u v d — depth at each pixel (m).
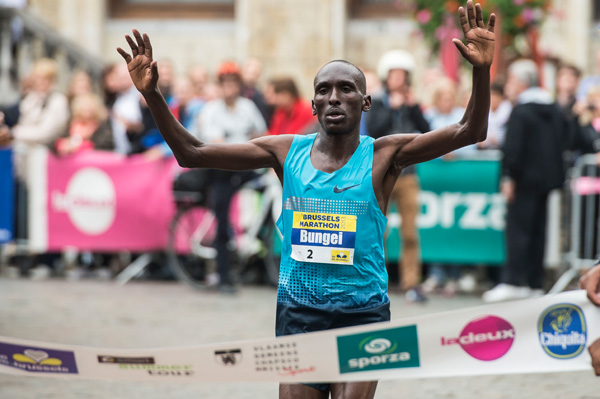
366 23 35.53
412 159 7.11
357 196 6.96
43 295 18.48
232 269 20.97
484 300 18.73
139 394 11.23
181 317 16.22
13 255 22.39
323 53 35.19
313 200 7.01
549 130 18.28
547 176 18.23
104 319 15.84
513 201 18.47
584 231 19.55
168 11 36.69
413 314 16.61
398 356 6.48
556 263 19.95
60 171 21.45
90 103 21.97
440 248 20.14
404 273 18.56
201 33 36.41
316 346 6.48
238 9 35.75
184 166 7.29
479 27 6.70
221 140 19.67
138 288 19.98
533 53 24.20
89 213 21.34
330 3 35.09
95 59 32.56
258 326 15.41
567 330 6.52
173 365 6.61
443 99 20.55
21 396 10.97
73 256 22.47
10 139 20.67
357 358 6.47
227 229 19.30
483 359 6.49
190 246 20.19
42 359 6.75
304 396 7.07
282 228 7.20
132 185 21.03
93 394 11.16
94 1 36.03
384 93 18.61
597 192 19.47
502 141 19.52
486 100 6.78
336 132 6.98
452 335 6.48
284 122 20.52
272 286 20.69
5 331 14.47
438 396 11.30
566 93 22.39
